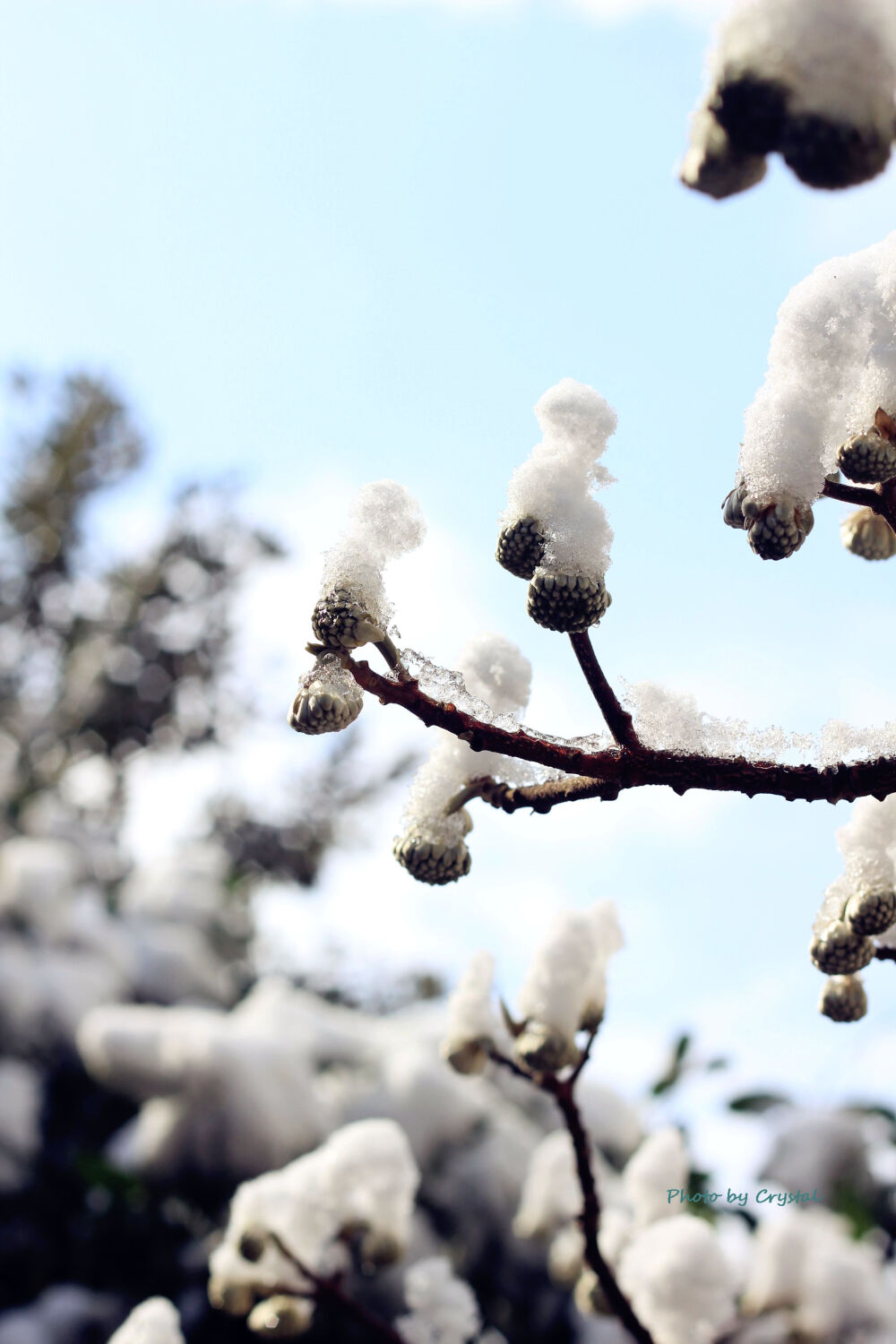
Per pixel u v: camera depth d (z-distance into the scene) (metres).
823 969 0.59
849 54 0.43
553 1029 0.69
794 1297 0.82
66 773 2.69
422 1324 0.78
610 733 0.56
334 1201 0.79
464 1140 1.36
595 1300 0.78
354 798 2.71
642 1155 0.87
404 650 0.55
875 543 0.62
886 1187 1.17
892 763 0.55
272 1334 0.77
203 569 2.90
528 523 0.55
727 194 0.45
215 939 1.87
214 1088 1.33
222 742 2.80
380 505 0.55
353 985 2.20
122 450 3.15
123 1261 1.33
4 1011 1.55
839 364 0.54
